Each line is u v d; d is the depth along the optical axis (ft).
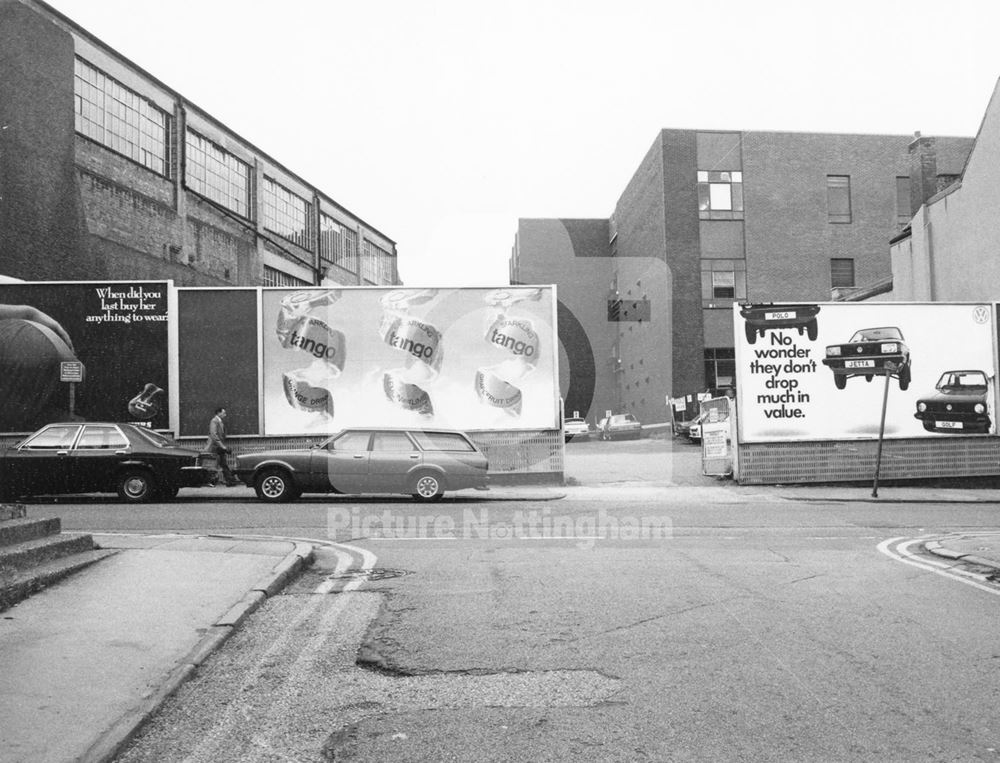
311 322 63.10
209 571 25.72
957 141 136.46
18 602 21.48
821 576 26.78
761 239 131.85
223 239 103.50
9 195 68.44
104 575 24.68
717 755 12.92
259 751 13.34
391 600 23.62
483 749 13.28
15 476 49.96
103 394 61.72
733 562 29.40
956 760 12.71
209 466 53.06
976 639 19.29
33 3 72.23
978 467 63.62
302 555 28.81
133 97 87.71
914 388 63.62
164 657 17.39
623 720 14.42
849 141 134.82
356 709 15.16
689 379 124.26
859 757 12.82
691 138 129.90
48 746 12.84
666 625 20.56
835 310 63.52
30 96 71.00
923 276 81.10
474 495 54.75
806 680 16.39
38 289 61.67
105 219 81.20
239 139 108.78
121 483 50.83
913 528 40.40
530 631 20.11
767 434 62.69
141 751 13.33
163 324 62.28
